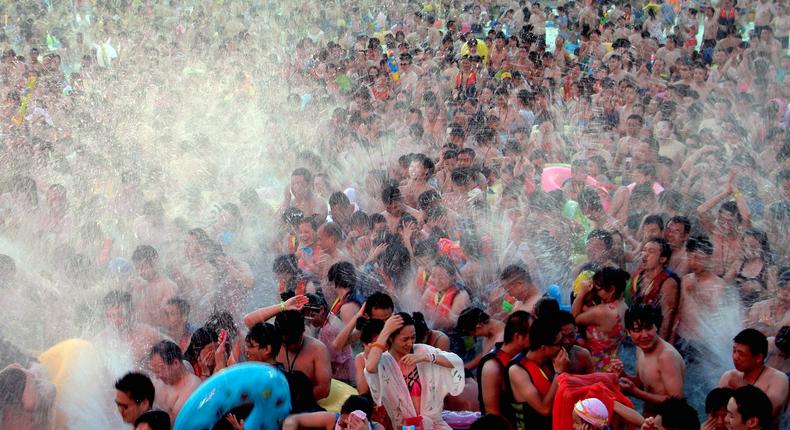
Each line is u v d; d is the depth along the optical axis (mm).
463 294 7316
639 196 9516
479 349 7320
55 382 5906
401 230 8539
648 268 7242
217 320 6770
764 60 15398
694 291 7230
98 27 22781
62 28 22781
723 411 5059
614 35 20188
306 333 6832
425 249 7891
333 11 23625
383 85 16047
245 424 5230
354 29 23500
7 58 17844
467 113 13969
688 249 7473
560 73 17250
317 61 18406
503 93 14109
